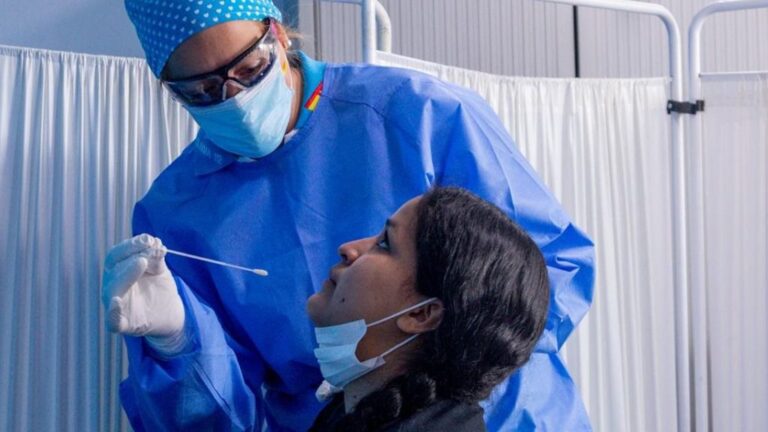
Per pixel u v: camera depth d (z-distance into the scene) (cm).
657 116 245
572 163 231
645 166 243
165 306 140
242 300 157
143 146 185
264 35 144
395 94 160
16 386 172
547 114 229
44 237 175
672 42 246
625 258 240
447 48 269
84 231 179
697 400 252
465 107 159
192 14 140
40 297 175
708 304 254
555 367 153
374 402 113
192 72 142
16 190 173
